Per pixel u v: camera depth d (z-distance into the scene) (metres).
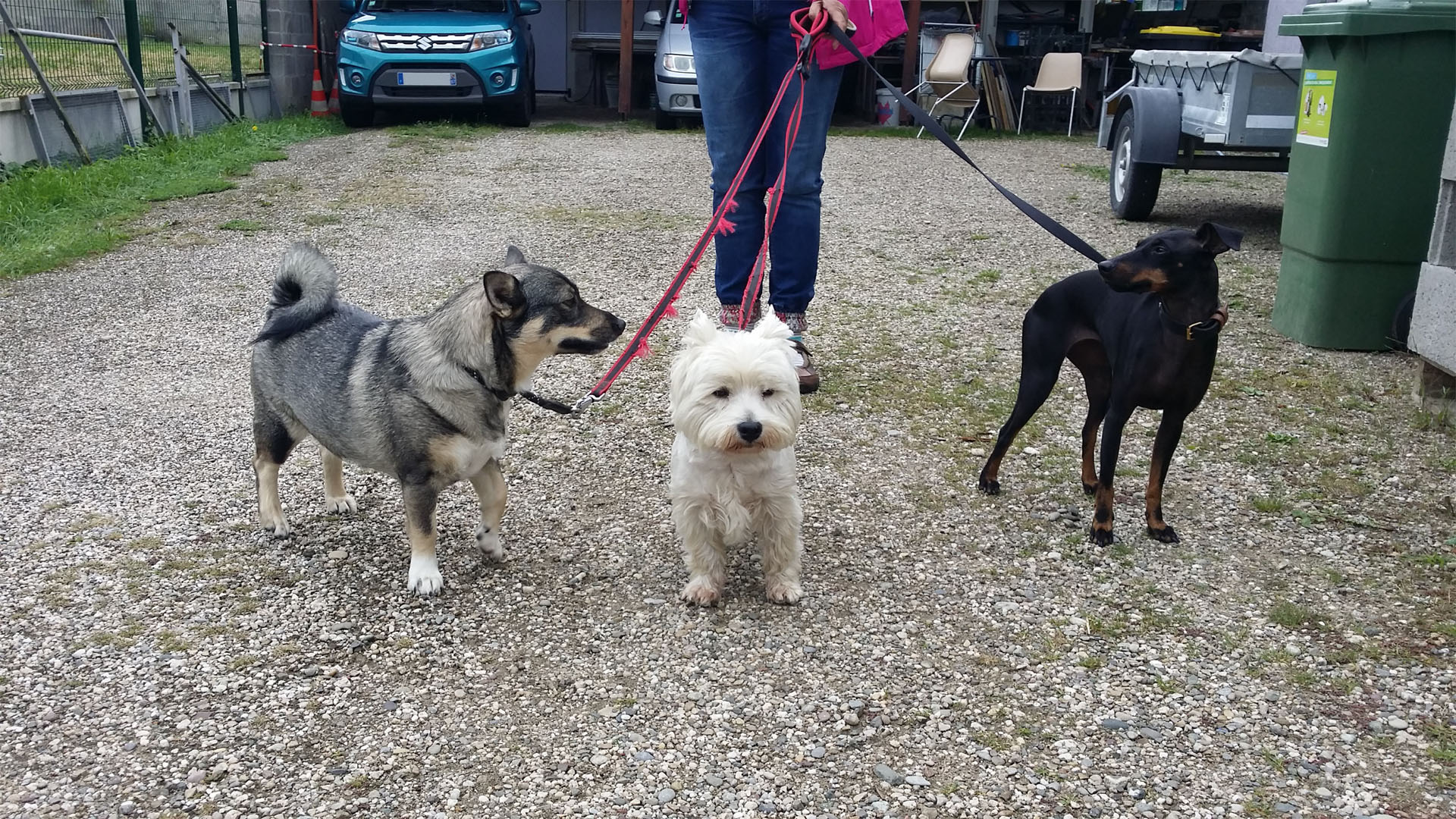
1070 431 4.95
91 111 10.67
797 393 3.31
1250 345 6.03
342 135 13.62
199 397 5.24
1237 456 4.64
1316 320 5.91
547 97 19.77
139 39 11.69
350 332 3.68
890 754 2.79
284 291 3.83
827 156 12.81
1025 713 2.95
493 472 3.66
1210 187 11.34
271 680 3.07
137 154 10.89
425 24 14.10
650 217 9.27
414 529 3.51
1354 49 5.42
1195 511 4.15
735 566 3.79
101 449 4.64
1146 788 2.66
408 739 2.83
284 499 4.25
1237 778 2.69
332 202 9.66
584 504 4.21
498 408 3.50
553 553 3.84
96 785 2.64
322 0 16.58
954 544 3.90
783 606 3.50
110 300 6.79
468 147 12.82
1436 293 4.78
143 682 3.04
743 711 2.96
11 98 9.43
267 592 3.55
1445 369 4.73
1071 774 2.71
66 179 9.26
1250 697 3.01
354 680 3.08
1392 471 4.46
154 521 4.02
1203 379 3.60
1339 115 5.56
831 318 6.54
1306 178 5.89
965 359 5.86
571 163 11.88
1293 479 4.41
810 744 2.82
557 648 3.26
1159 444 3.82
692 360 3.24
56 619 3.35
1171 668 3.15
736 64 4.95
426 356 3.40
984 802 2.61
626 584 3.63
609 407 5.16
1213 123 8.27
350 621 3.39
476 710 2.96
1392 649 3.23
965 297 7.01
